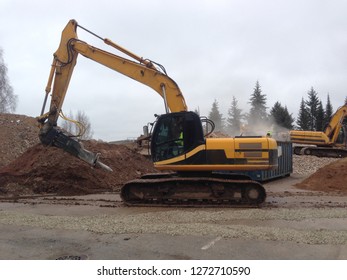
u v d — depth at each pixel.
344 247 6.44
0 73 42.53
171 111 11.95
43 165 14.73
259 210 9.62
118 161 17.84
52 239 7.11
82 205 10.96
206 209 10.09
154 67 12.23
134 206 10.68
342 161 17.11
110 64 12.38
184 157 10.70
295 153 31.50
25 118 24.09
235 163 10.55
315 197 12.61
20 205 11.04
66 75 12.63
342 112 30.53
